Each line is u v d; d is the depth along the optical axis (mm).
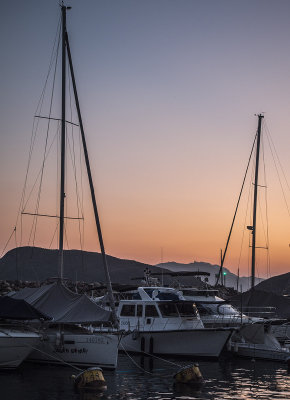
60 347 25953
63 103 33312
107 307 34688
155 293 32562
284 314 36906
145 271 37594
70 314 25453
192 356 29781
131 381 23828
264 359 30594
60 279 27594
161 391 22047
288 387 23453
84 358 25844
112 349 25828
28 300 26734
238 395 21766
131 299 34656
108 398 20641
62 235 31516
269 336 33094
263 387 23391
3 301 24828
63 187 32156
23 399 20078
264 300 37938
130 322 31953
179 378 23609
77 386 21891
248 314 38094
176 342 30047
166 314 31391
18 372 24688
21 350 24594
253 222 47844
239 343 31766
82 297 26203
